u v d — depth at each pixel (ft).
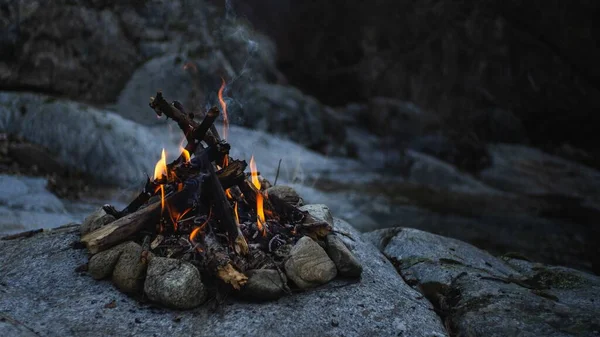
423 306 10.84
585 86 45.19
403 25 48.03
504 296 10.79
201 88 36.40
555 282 12.47
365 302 10.33
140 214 11.00
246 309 9.91
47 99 29.27
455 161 42.22
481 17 45.42
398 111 44.83
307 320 9.69
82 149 28.12
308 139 40.29
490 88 45.98
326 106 49.67
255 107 39.14
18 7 29.66
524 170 40.14
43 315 9.68
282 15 50.88
